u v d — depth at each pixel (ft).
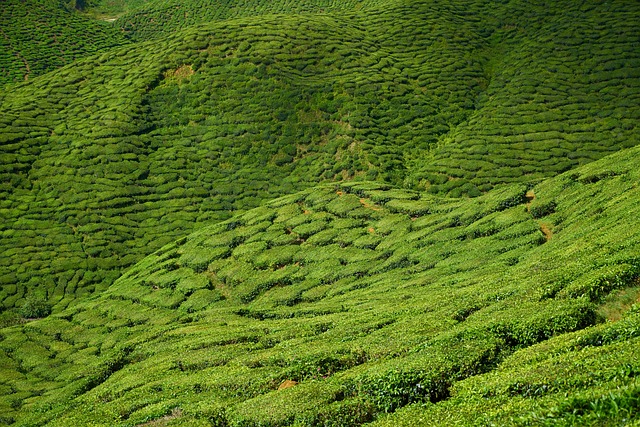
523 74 323.37
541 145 264.93
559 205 157.69
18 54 443.73
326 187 246.27
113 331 181.06
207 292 192.03
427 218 193.88
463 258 152.15
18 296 224.12
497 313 90.84
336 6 488.44
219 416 85.71
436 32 372.38
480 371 76.18
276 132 306.35
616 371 49.73
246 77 331.98
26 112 319.47
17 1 504.02
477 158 265.34
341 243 195.83
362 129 297.12
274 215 229.86
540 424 43.68
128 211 268.41
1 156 283.59
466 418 55.26
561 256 109.29
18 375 161.38
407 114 307.58
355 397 78.43
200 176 289.12
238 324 152.97
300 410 77.30
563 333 77.87
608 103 284.20
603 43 326.85
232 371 106.63
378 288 155.74
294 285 180.34
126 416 100.32
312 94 320.91
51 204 270.67
